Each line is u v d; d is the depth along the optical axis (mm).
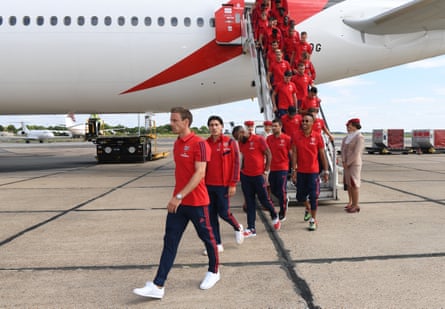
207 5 9734
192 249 3807
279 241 4082
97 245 3996
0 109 10859
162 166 14000
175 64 9688
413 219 5035
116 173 11359
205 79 10055
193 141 2760
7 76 9430
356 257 3506
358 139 5344
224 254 3645
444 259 3434
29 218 5301
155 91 10203
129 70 9664
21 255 3668
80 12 9281
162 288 2648
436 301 2564
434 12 8719
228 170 3674
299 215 5418
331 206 6000
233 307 2504
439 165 12930
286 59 8102
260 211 5754
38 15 9180
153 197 7004
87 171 12039
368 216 5250
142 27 9422
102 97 10289
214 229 3701
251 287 2836
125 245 3992
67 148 33156
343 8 10172
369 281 2924
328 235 4301
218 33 9391
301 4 10031
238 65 9914
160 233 4477
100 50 9375
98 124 19031
